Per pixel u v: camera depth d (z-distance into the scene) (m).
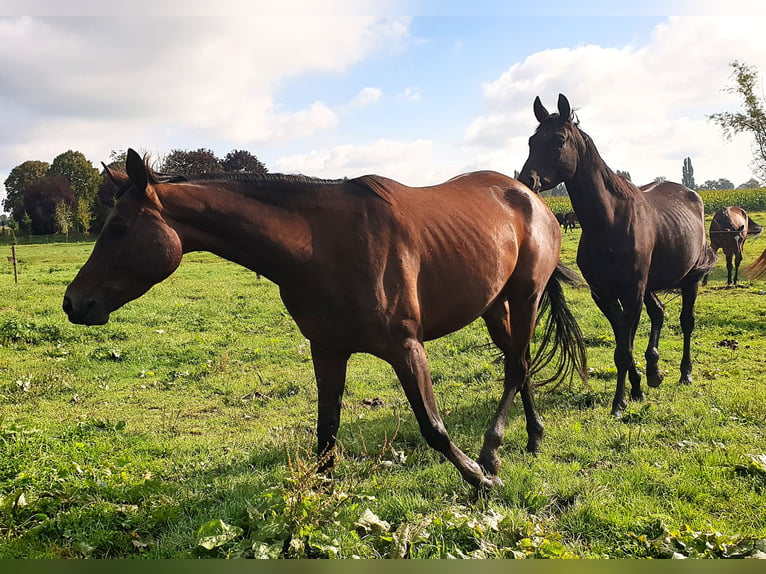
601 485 3.44
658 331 5.87
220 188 2.99
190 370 6.96
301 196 3.07
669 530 2.87
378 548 2.79
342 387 3.48
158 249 2.85
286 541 2.74
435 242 3.30
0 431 4.20
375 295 3.04
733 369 6.18
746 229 12.34
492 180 4.13
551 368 6.39
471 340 7.89
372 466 3.57
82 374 6.81
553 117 5.04
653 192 6.18
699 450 3.88
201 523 3.07
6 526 3.05
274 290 13.09
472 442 4.25
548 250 4.14
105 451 4.31
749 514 3.05
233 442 4.55
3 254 29.56
